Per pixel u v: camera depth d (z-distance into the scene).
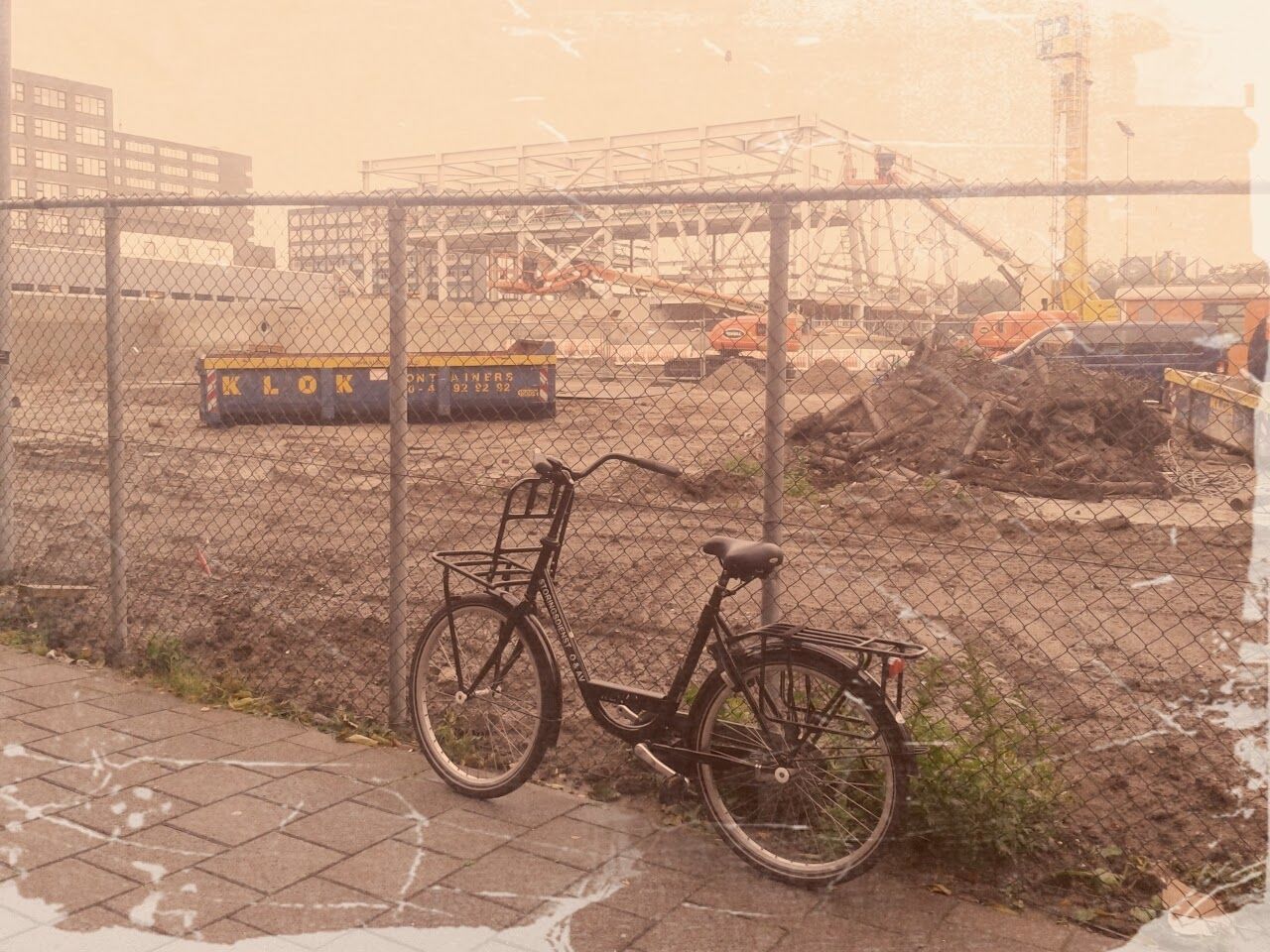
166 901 3.10
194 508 10.66
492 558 4.02
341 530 9.62
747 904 3.19
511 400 19.72
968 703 3.92
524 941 2.96
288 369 18.62
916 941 3.02
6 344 6.42
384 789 3.95
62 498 10.95
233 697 4.93
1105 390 13.70
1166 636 6.53
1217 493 12.05
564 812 3.81
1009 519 10.43
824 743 3.38
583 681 3.76
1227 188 3.15
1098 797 4.04
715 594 3.49
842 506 10.94
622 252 17.94
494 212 8.65
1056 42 17.22
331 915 3.05
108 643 5.35
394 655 4.52
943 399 13.66
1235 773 4.30
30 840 3.46
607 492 11.80
